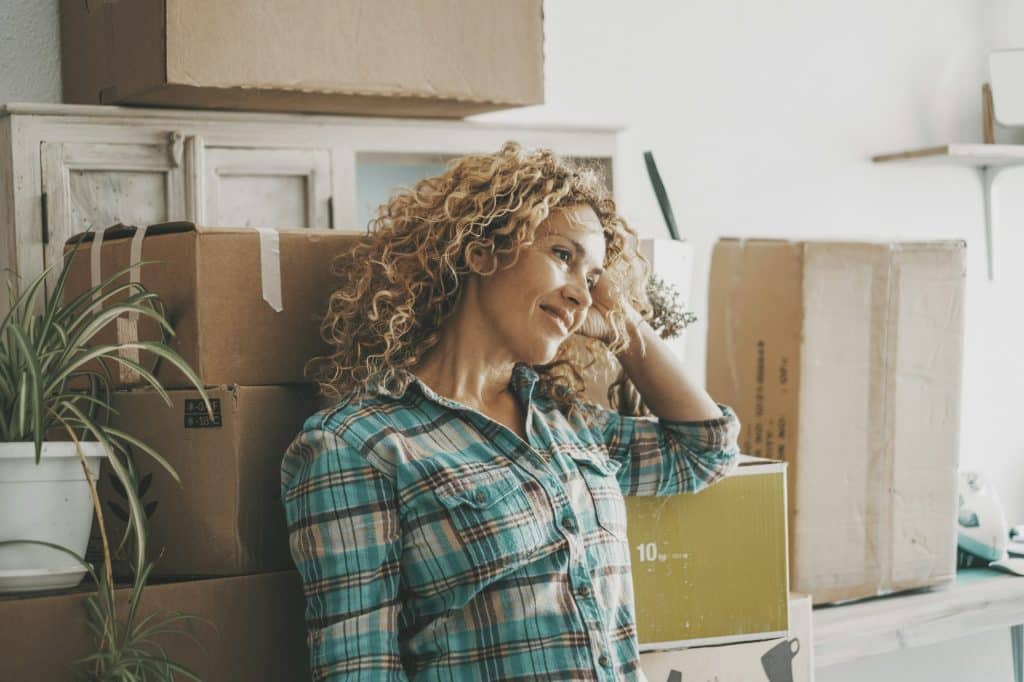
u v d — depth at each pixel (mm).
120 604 1354
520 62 2031
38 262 1900
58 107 1900
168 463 1495
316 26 1854
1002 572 2537
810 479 2160
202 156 2012
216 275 1488
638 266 1784
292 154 2100
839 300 2168
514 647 1334
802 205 2949
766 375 2205
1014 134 3209
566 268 1459
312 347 1561
